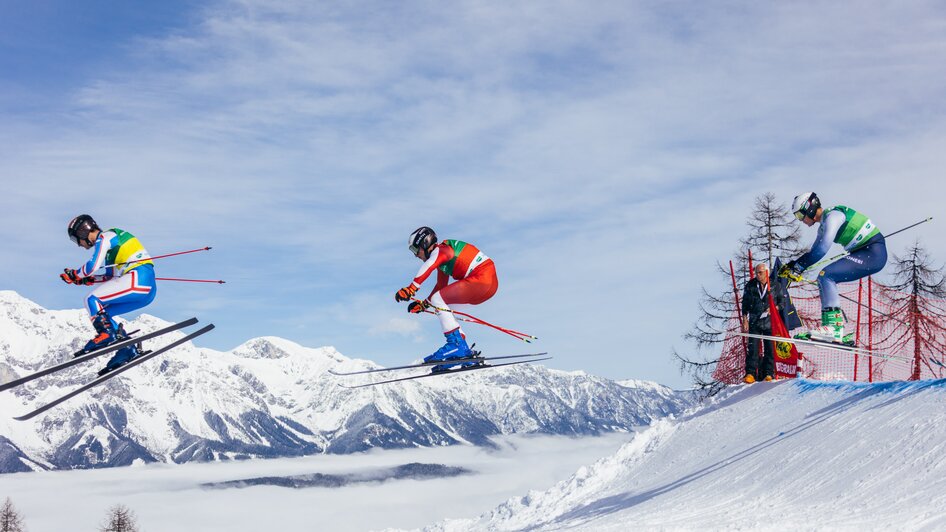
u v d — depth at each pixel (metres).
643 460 18.03
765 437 14.55
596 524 13.15
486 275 11.33
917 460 9.97
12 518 145.62
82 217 10.62
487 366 11.34
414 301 11.41
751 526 9.70
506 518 18.33
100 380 10.05
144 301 10.62
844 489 10.30
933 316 16.12
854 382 14.74
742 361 19.86
